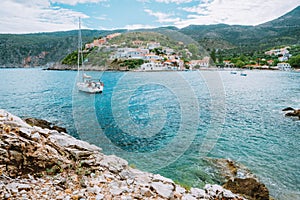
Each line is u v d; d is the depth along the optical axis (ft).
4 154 11.43
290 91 113.19
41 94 95.96
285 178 28.63
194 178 25.21
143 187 12.71
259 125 52.31
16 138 12.53
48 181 11.48
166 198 12.19
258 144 39.52
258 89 116.67
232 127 48.96
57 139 14.88
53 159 12.75
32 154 12.27
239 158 33.32
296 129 49.85
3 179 10.61
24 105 73.51
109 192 11.57
